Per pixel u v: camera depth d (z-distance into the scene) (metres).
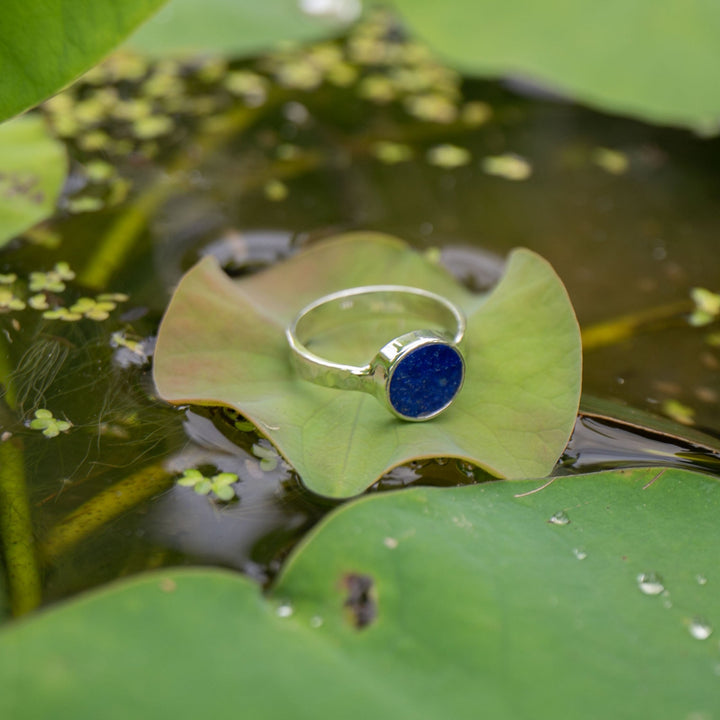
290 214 0.24
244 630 0.18
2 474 0.20
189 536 0.19
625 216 0.25
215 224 0.24
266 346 0.21
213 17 0.30
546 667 0.18
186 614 0.18
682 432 0.21
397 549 0.18
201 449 0.20
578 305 0.23
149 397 0.21
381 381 0.20
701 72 0.27
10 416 0.20
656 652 0.18
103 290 0.22
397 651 0.18
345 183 0.25
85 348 0.21
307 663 0.17
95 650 0.17
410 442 0.20
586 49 0.27
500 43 0.28
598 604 0.18
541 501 0.19
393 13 0.34
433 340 0.20
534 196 0.25
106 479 0.20
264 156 0.26
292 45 0.31
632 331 0.22
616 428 0.21
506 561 0.18
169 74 0.28
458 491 0.19
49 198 0.23
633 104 0.26
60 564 0.19
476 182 0.26
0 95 0.20
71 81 0.20
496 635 0.18
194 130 0.26
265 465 0.20
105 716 0.17
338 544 0.18
